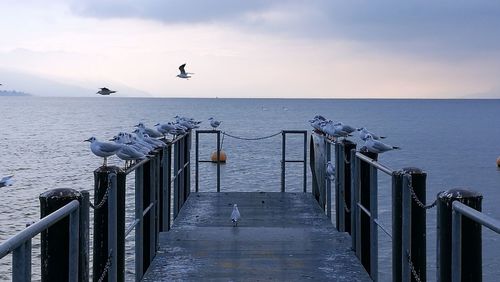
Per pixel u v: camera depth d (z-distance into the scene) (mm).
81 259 4496
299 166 36000
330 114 148375
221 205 11938
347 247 8172
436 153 49438
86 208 4527
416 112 180125
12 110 164750
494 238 18953
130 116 122062
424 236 5430
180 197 11602
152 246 7613
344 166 9039
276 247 8133
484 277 16250
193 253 7879
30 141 55250
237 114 141750
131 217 17984
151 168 7672
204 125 90312
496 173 37281
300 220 10555
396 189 5590
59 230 4316
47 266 4324
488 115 156125
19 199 25234
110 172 5469
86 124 87625
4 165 37156
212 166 36750
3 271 14977
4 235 19219
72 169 35156
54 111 157125
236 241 8406
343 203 9062
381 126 93125
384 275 15977
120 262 5641
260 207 11742
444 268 4289
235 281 6809
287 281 6816
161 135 11906
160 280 6832
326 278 6938
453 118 132250
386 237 18938
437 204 4359
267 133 70188
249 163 38250
